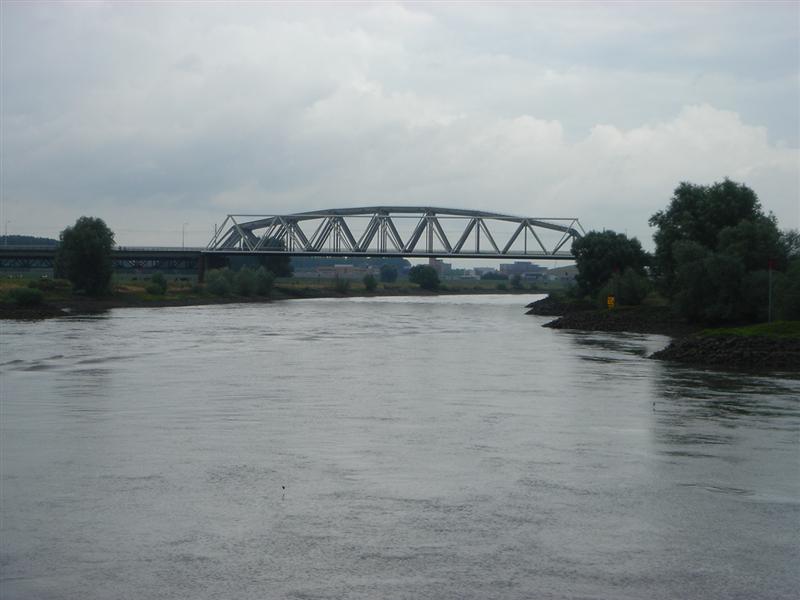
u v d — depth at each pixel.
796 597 15.84
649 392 42.66
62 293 150.25
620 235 144.38
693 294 93.06
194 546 18.25
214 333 87.19
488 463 26.00
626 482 23.78
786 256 94.50
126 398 39.56
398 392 42.22
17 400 38.72
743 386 45.34
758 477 24.47
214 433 30.62
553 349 70.50
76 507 21.02
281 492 22.48
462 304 183.88
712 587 16.27
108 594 15.74
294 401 38.88
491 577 16.62
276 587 16.08
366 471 24.81
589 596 15.79
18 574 16.67
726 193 106.56
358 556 17.72
